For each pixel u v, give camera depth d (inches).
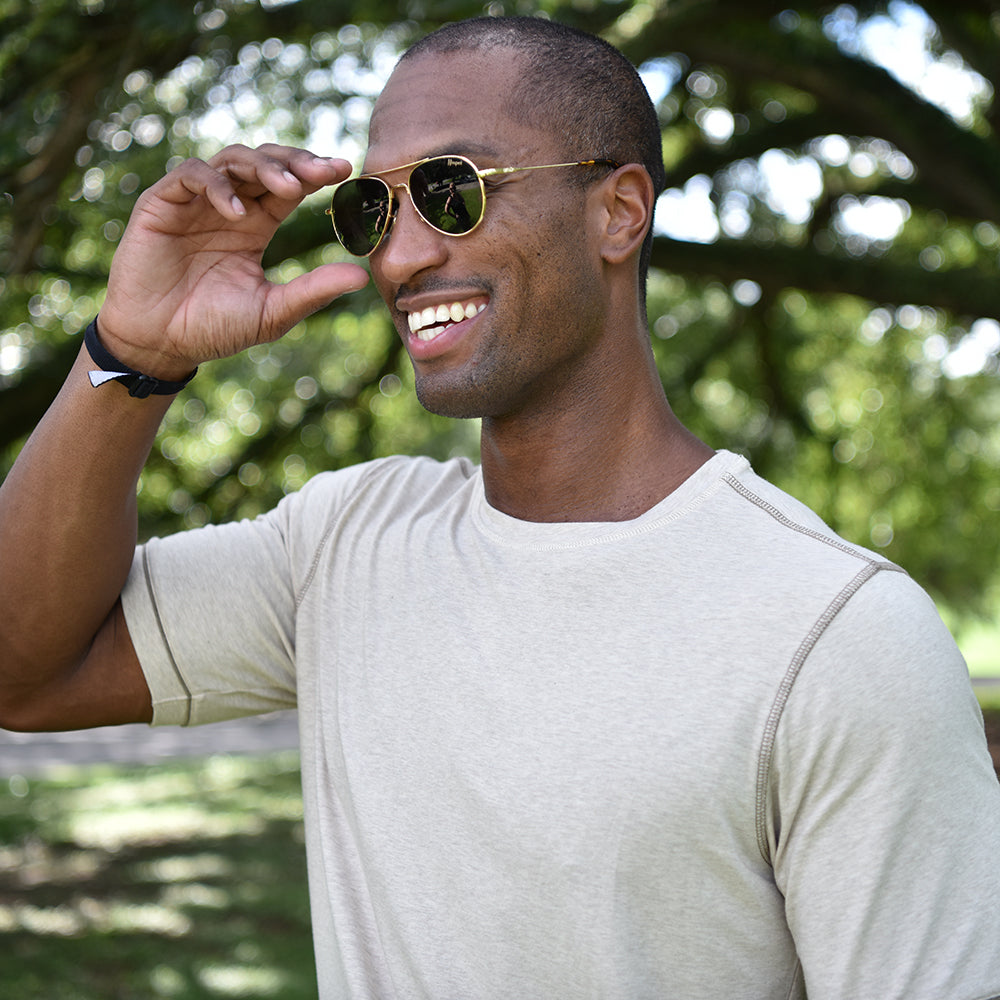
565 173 54.9
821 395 398.0
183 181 53.9
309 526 63.6
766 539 51.0
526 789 49.7
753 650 47.9
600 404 56.6
